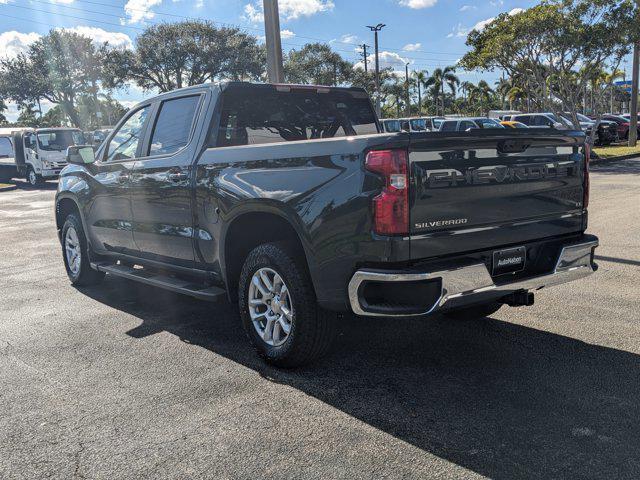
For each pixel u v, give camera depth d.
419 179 3.25
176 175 4.67
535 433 3.06
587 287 5.72
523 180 3.71
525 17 18.98
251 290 4.16
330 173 3.48
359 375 3.90
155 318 5.32
